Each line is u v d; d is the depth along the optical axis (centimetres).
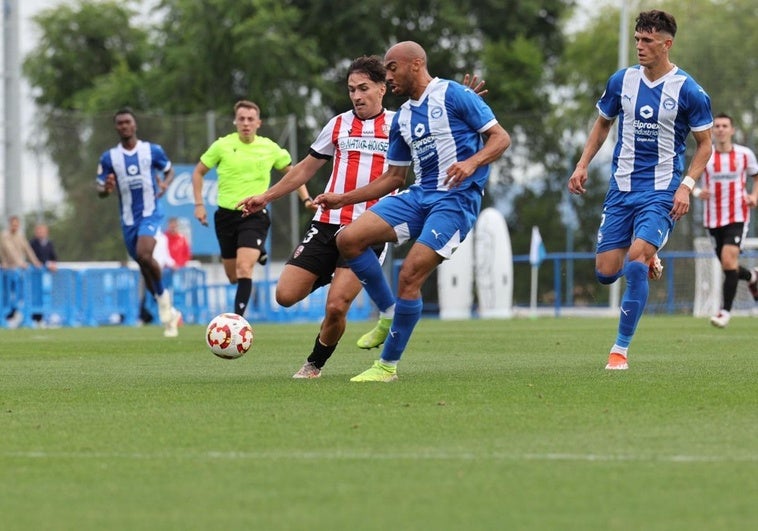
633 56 9244
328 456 1596
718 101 8369
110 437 1780
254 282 7481
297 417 1947
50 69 13688
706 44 8381
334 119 2717
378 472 1488
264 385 2456
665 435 1745
